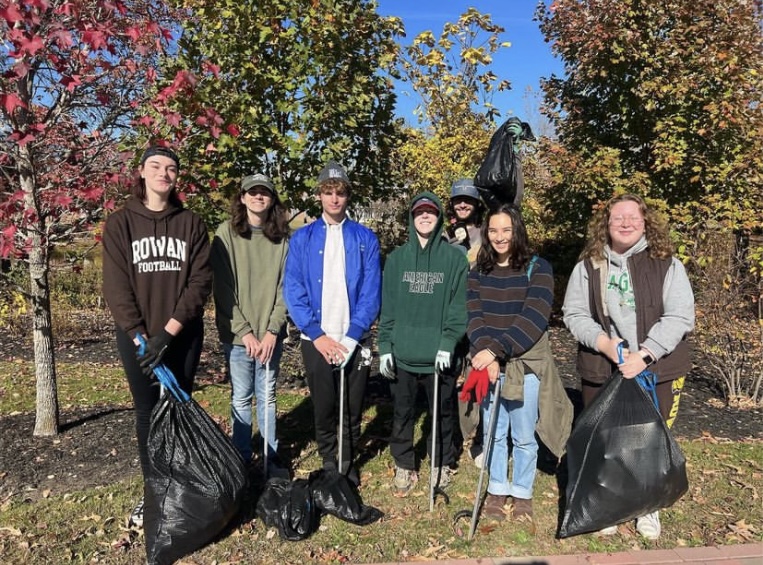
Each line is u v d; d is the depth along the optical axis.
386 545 3.21
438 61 7.34
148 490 3.05
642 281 3.09
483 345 3.20
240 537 3.24
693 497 3.79
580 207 8.34
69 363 6.92
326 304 3.54
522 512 3.48
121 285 3.01
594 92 8.61
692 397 5.89
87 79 3.55
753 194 7.28
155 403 3.22
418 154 7.13
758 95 7.37
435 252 3.49
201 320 3.30
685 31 7.42
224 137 4.62
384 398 5.61
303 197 5.72
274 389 3.92
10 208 3.64
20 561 2.98
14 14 2.98
